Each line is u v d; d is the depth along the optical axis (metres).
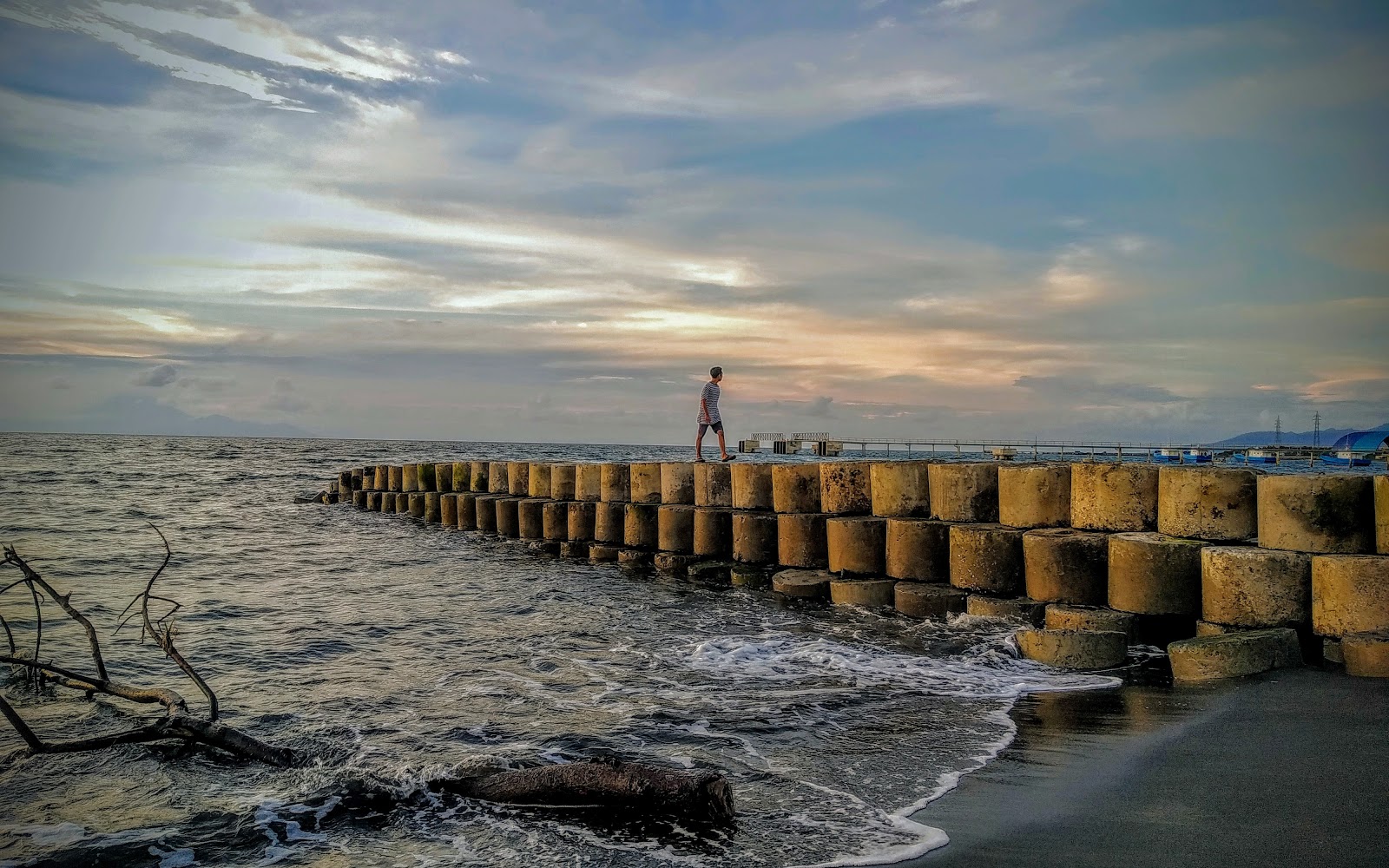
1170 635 8.72
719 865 3.98
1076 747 5.63
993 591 9.97
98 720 6.46
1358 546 7.71
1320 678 6.95
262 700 7.05
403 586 13.33
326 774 5.22
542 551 17.23
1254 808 4.43
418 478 25.25
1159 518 9.15
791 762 5.45
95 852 4.30
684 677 7.79
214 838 4.44
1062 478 9.94
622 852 4.15
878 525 11.41
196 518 23.84
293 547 18.27
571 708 6.75
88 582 13.22
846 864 3.96
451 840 4.36
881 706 6.79
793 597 11.62
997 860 3.93
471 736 6.04
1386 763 5.04
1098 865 3.84
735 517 13.41
